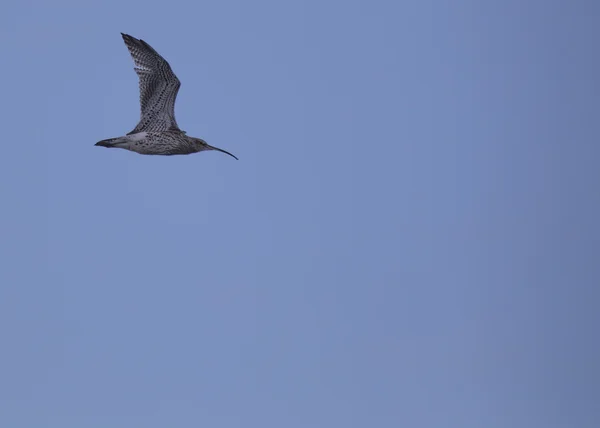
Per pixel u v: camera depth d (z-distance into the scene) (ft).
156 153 95.14
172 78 95.71
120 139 93.66
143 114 95.66
